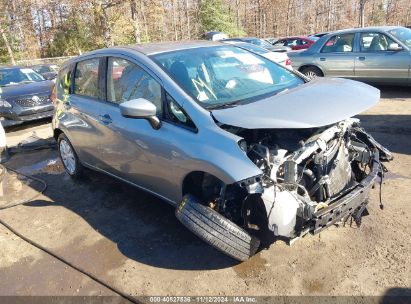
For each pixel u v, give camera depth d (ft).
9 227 12.79
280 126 8.34
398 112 21.65
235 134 9.32
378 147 11.51
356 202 9.01
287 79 12.52
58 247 11.35
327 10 182.09
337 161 9.58
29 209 14.02
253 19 178.19
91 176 16.47
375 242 10.07
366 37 26.91
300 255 9.90
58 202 14.37
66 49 113.60
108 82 12.71
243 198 9.33
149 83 11.00
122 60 12.10
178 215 9.47
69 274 10.13
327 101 9.50
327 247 10.09
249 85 11.44
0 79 31.30
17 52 120.78
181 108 9.95
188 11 147.23
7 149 20.79
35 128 27.45
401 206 11.59
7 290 9.77
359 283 8.79
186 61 11.49
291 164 8.64
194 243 10.88
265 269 9.55
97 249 11.06
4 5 112.16
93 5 73.72
